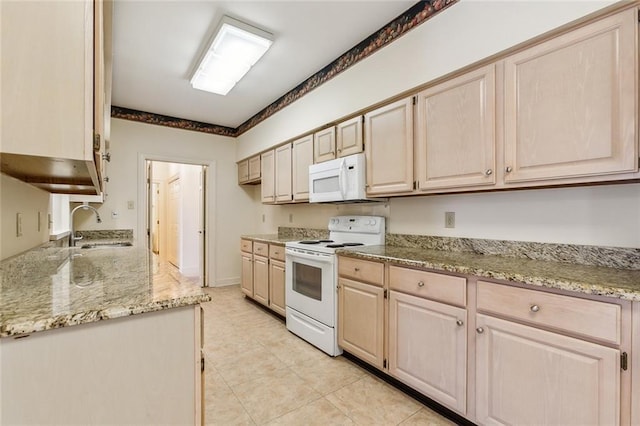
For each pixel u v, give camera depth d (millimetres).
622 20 1215
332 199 2605
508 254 1821
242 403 1774
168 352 892
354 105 2494
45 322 717
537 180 1453
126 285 1067
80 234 3621
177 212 6145
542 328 1238
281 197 3508
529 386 1270
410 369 1762
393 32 2162
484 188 1670
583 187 1543
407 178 2049
